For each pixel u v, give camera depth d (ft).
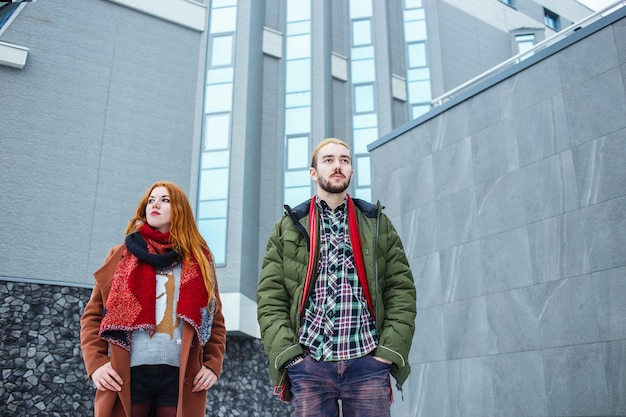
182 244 10.71
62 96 60.29
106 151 61.16
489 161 32.71
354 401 9.70
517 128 31.53
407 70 87.04
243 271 61.87
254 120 70.85
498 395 28.96
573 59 29.45
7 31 59.00
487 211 32.09
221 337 11.16
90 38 63.98
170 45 69.72
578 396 25.68
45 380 47.24
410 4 91.04
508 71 32.63
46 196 56.29
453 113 35.65
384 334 9.97
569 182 28.35
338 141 11.23
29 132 57.36
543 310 27.99
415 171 37.32
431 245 34.91
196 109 68.85
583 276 26.73
